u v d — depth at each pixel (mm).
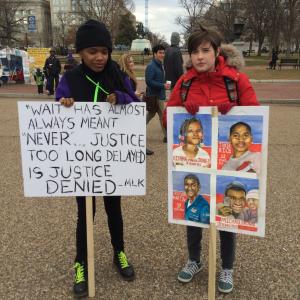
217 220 2811
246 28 55250
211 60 2725
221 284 3031
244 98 2787
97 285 3137
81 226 3117
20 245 3727
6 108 12656
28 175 2955
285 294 3020
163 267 3381
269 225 4109
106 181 2971
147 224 4148
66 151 2920
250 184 2680
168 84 7461
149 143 7695
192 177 2812
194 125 2725
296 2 44500
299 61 31250
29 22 63125
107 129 2889
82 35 2797
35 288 3107
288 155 6828
